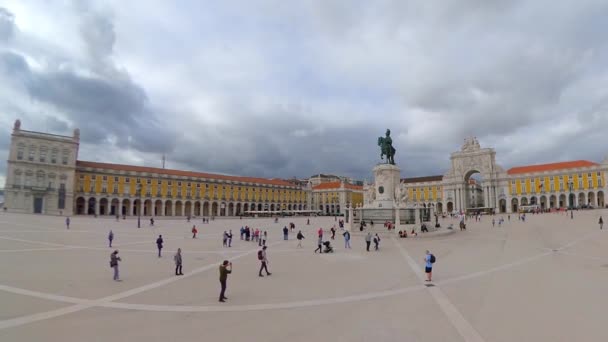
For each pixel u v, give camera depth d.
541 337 5.40
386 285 8.94
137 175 61.06
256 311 6.73
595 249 15.84
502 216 47.91
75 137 55.47
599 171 62.09
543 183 68.44
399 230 22.92
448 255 14.35
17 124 51.41
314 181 117.19
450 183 79.62
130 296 7.77
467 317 6.35
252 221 45.78
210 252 15.48
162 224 36.12
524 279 9.55
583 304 7.13
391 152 29.50
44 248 15.37
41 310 6.66
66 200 53.47
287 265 12.11
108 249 15.87
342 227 27.02
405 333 5.56
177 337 5.37
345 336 5.43
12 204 49.75
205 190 68.94
